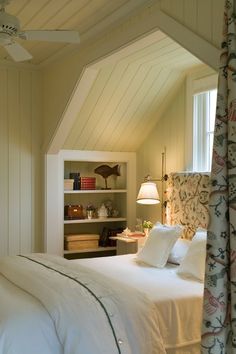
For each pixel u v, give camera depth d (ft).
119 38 11.15
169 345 9.13
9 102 16.53
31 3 10.43
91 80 13.61
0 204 16.42
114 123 16.38
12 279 9.62
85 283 8.75
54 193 16.84
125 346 7.57
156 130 16.90
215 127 6.61
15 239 16.70
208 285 6.40
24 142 16.88
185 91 15.14
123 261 13.21
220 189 6.47
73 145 16.94
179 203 14.64
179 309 9.40
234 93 6.34
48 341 7.36
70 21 11.60
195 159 14.64
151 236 13.28
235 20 6.45
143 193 15.34
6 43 9.08
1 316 7.60
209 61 8.06
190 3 8.55
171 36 9.11
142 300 8.57
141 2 9.90
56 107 15.48
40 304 8.00
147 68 14.33
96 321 7.63
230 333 6.36
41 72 17.03
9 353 7.00
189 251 11.65
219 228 6.41
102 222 19.49
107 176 18.58
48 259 11.09
